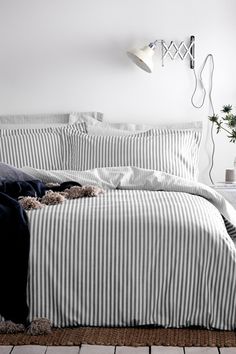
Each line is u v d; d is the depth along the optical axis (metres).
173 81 4.73
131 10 4.68
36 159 4.38
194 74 4.72
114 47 4.71
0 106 4.78
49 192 3.40
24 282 2.84
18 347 2.63
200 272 2.87
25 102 4.78
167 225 2.88
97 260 2.88
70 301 2.88
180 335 2.78
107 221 2.90
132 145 4.32
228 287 2.86
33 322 2.81
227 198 4.22
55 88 4.75
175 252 2.87
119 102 4.75
